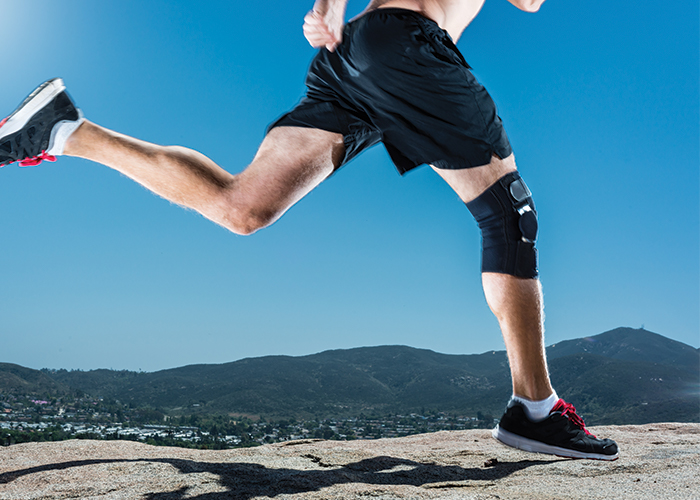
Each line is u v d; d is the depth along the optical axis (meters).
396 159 1.94
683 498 1.15
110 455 1.85
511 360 1.84
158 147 1.68
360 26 1.73
